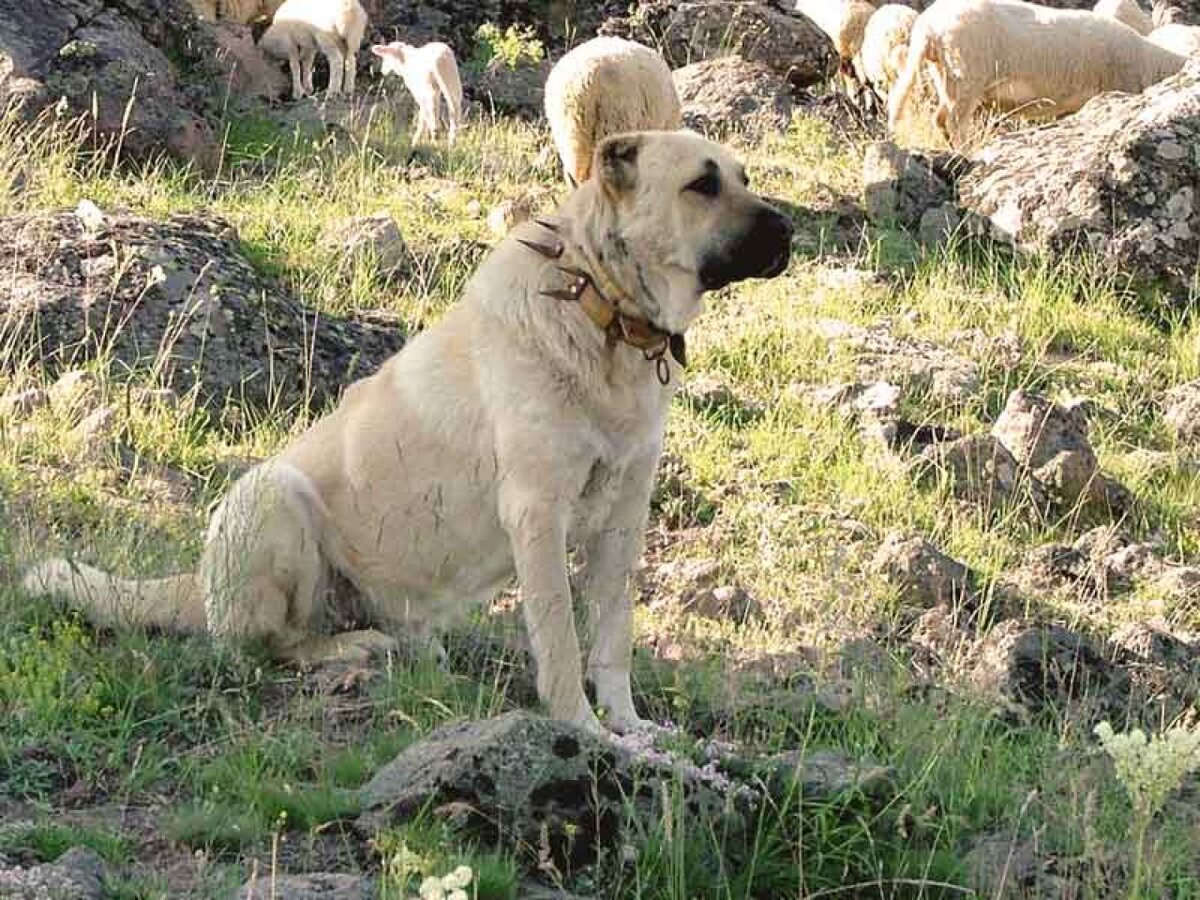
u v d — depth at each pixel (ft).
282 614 29.99
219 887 22.29
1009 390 51.62
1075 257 59.11
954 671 32.58
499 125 73.10
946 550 41.81
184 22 74.49
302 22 80.79
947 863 24.80
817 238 61.00
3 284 45.32
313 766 25.99
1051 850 25.64
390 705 27.89
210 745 26.76
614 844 23.67
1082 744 29.55
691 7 85.66
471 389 28.71
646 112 60.90
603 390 27.94
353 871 23.26
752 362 51.37
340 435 30.50
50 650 28.40
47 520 34.78
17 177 56.18
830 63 85.92
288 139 68.54
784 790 25.34
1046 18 72.38
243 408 43.68
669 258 27.86
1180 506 46.09
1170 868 25.22
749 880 23.84
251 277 48.16
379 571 30.22
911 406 49.70
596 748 24.22
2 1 63.41
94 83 61.82
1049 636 33.22
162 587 31.09
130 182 59.52
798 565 39.52
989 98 72.23
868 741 28.27
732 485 43.96
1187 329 57.62
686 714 28.84
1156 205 59.41
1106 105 65.16
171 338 44.50
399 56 69.97
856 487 44.29
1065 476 44.70
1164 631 35.78
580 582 30.48
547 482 27.86
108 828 23.95
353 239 54.49
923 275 58.44
